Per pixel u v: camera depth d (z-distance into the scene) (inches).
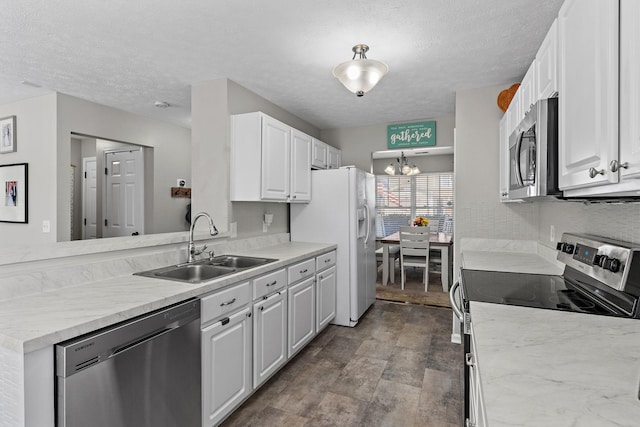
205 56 97.3
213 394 73.0
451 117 159.8
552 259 94.8
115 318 53.2
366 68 85.5
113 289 67.2
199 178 117.2
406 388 92.5
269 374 93.7
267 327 93.0
